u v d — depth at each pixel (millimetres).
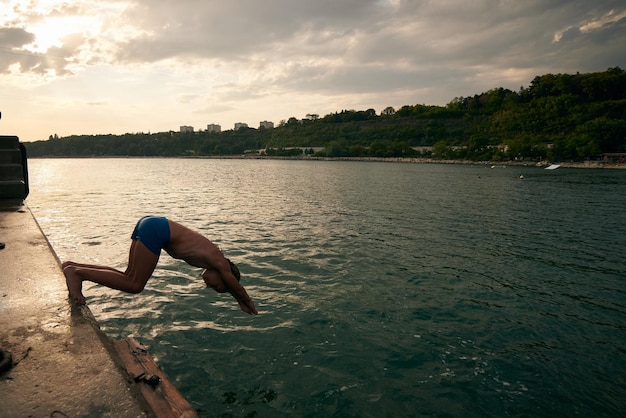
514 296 9820
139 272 3703
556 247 15281
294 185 45594
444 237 16656
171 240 3812
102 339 3266
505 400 5586
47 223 18219
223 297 9062
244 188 41031
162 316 7914
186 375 5867
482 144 144000
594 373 6387
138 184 47000
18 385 2455
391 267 11961
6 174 10508
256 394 5484
